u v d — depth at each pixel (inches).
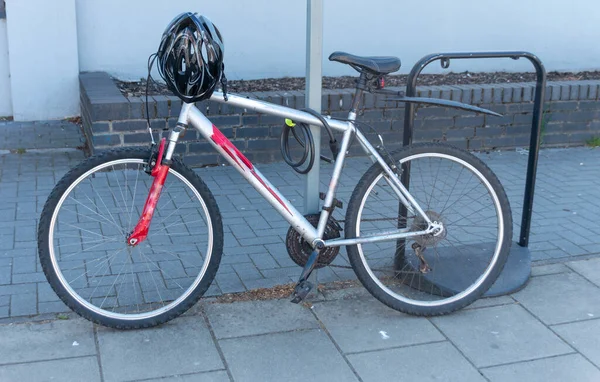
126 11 277.9
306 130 131.8
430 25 304.3
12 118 284.7
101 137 222.4
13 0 266.7
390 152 136.9
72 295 126.1
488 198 204.8
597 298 147.2
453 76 301.9
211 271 132.4
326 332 131.6
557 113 270.4
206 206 130.8
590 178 235.5
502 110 263.7
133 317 128.8
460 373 119.6
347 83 282.4
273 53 290.7
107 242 169.0
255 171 131.3
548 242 177.6
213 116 233.3
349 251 136.0
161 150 126.2
